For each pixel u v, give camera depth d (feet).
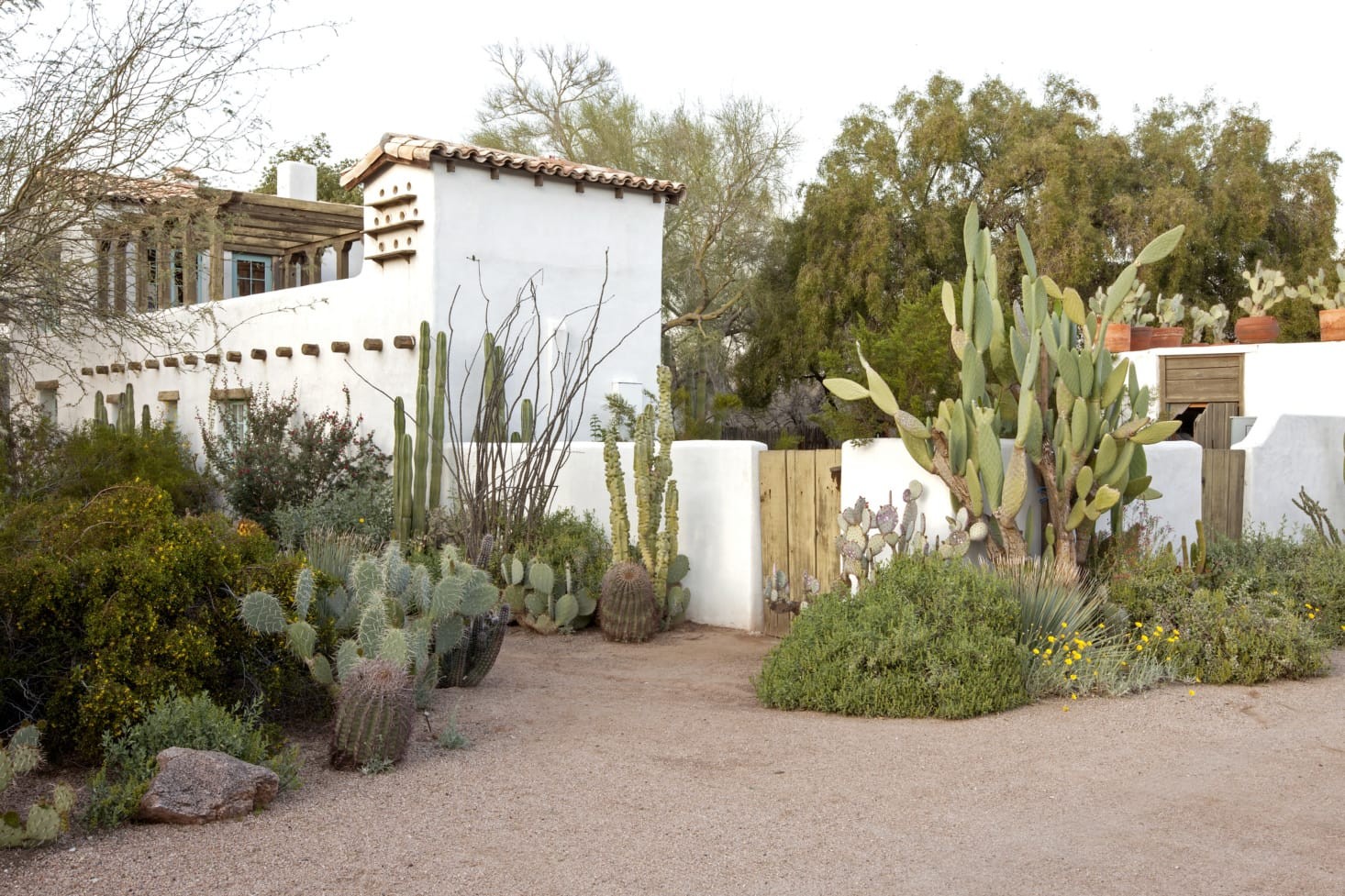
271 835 16.22
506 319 50.67
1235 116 96.37
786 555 35.01
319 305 55.16
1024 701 24.26
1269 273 51.47
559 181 52.70
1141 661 26.02
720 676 29.09
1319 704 24.02
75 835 16.08
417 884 14.44
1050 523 30.48
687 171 91.61
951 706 23.00
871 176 87.15
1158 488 35.17
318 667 21.56
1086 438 28.68
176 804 16.60
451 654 26.48
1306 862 14.97
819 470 33.96
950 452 28.94
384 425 51.34
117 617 19.47
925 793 17.98
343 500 46.80
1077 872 14.69
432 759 20.27
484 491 40.09
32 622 19.56
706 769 19.47
